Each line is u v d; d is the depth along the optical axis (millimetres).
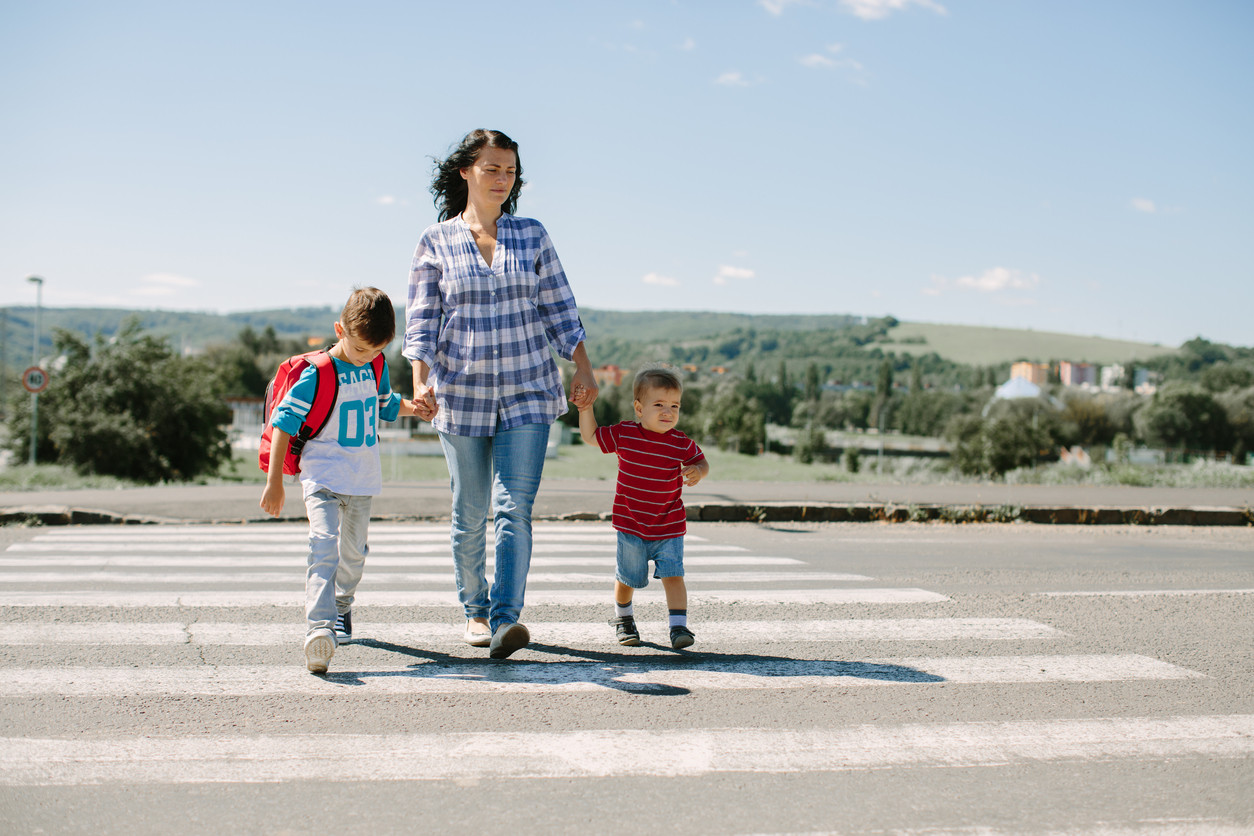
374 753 2908
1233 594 5902
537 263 4227
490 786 2674
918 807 2596
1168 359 173000
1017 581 6312
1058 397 105562
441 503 9984
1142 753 3068
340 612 4324
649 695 3564
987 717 3396
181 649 4105
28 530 8445
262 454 4102
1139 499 11688
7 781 2637
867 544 8250
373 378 4164
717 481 13484
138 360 30969
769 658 4160
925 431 134125
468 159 4137
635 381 4324
